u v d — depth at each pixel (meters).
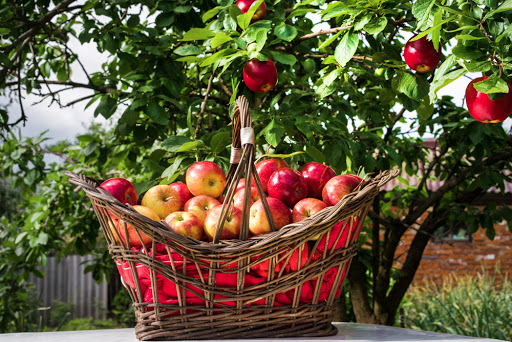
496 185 2.50
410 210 2.81
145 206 1.11
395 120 2.10
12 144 2.51
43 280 8.15
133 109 1.61
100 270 3.02
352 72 1.33
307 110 1.58
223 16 1.50
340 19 1.40
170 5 1.78
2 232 2.84
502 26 0.93
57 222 2.66
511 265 6.74
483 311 3.44
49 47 2.64
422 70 1.19
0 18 2.27
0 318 2.89
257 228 1.00
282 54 1.32
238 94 1.46
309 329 0.99
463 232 6.96
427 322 3.61
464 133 2.12
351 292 2.62
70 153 2.88
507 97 0.96
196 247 0.89
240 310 0.94
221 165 1.30
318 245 0.96
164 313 0.94
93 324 6.94
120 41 1.76
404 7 1.35
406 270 2.67
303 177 1.14
